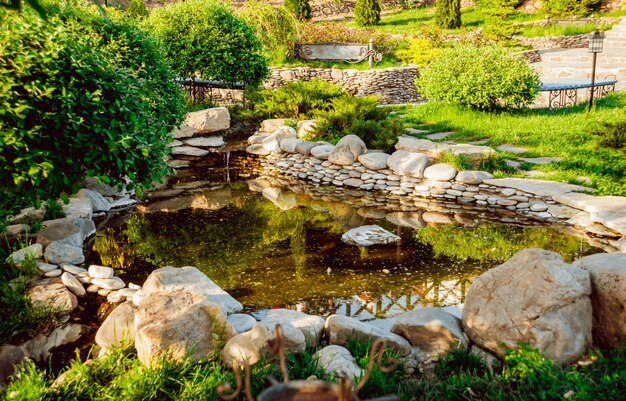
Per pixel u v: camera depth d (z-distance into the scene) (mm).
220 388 2496
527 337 4164
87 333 5289
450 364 4273
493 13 23719
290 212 9195
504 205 9094
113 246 7590
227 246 7625
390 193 10227
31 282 5957
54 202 7816
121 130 4754
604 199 8414
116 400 3889
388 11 30422
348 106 13320
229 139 14547
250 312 5707
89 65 4711
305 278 6539
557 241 7594
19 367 4613
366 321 5492
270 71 19031
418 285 6324
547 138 11766
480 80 14000
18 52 4273
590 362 4121
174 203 9711
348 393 2229
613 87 17406
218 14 15625
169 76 10188
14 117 4180
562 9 26531
